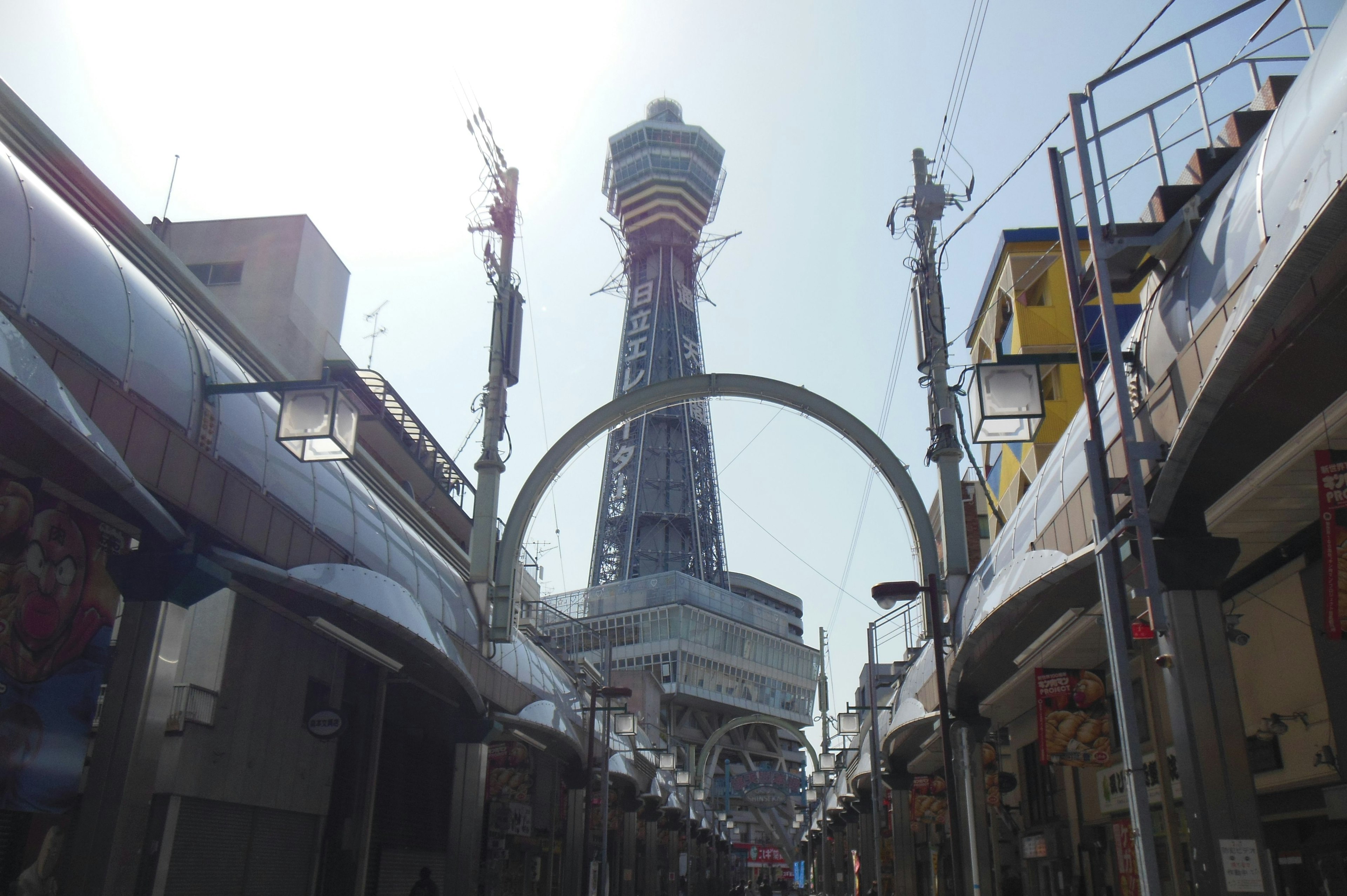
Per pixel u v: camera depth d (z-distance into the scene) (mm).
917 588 24406
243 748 20438
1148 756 22516
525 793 37938
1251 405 11117
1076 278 13320
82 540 14508
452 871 27766
